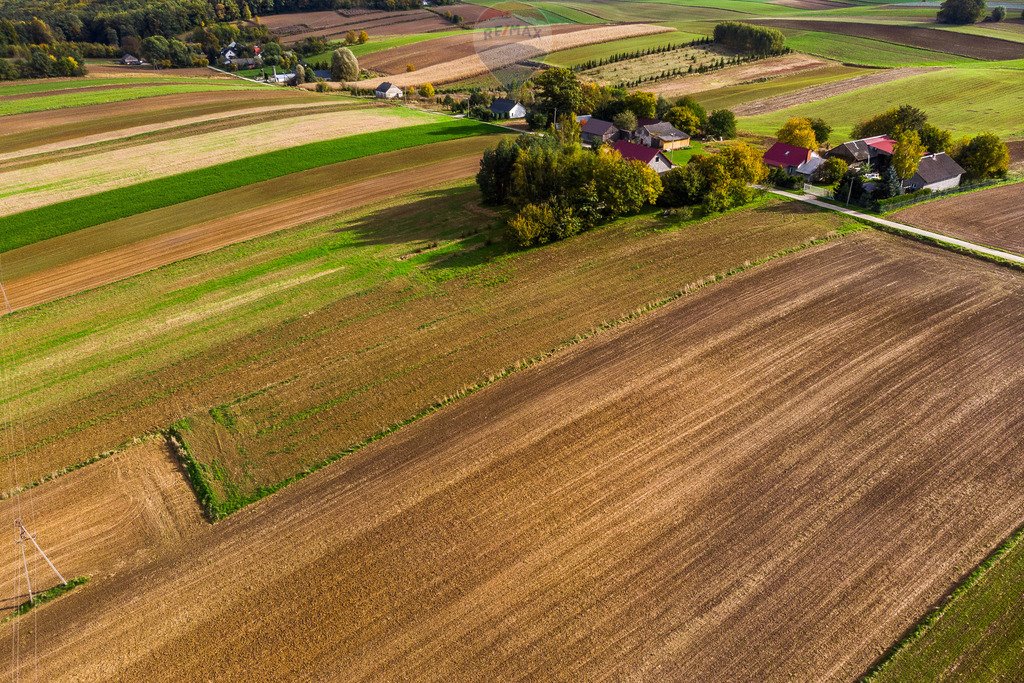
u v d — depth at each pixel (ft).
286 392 134.72
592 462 110.83
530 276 175.94
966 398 120.98
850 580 88.28
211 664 81.82
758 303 156.25
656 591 88.07
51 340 159.53
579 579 90.38
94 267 198.59
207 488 109.60
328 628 85.46
